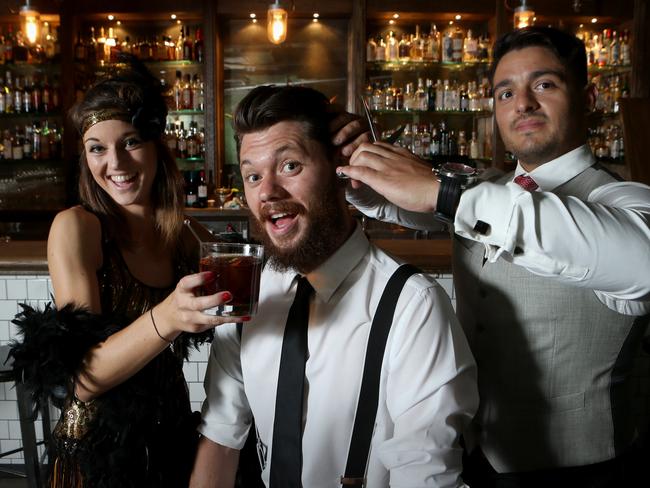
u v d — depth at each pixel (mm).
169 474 1465
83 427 1480
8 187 5059
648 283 947
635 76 4746
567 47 1360
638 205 1078
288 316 1257
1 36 4875
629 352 1359
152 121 1633
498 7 4742
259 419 1315
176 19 4965
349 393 1206
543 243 953
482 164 5078
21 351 1392
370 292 1228
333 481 1237
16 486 2775
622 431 1391
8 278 2658
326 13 4910
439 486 1100
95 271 1588
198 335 1659
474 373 1227
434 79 5090
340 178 1227
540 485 1370
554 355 1338
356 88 4898
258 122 1166
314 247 1203
